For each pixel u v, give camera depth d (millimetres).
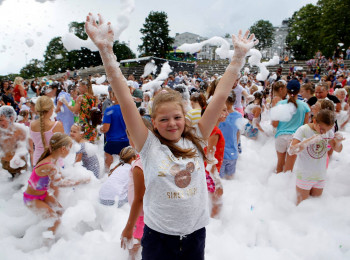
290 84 3885
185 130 1691
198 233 1656
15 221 2912
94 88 5953
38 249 2574
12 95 9039
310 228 2799
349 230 2742
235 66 1703
